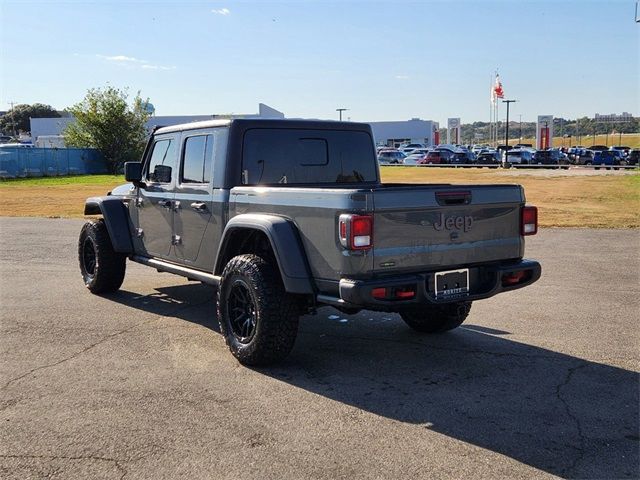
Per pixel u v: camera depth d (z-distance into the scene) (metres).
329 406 4.39
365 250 4.46
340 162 6.45
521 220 5.31
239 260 5.24
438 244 4.80
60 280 8.95
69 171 47.84
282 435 3.92
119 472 3.46
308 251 4.84
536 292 8.10
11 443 3.83
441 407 4.38
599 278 8.95
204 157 6.07
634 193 25.20
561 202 21.58
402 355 5.57
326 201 4.63
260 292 4.99
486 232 5.08
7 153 42.12
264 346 5.03
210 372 5.09
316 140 6.27
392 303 4.55
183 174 6.38
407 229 4.64
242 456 3.64
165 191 6.63
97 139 50.47
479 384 4.84
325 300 4.73
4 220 16.83
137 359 5.41
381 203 4.49
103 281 7.83
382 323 6.70
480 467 3.51
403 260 4.64
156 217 6.84
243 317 5.30
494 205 5.09
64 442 3.83
